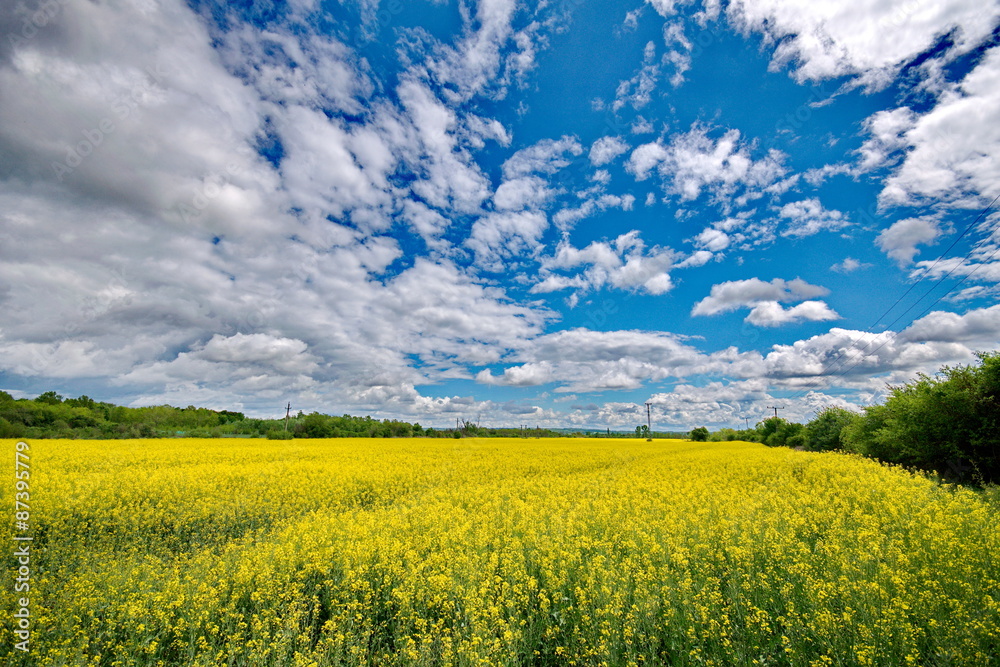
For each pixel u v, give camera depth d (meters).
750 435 78.44
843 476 14.97
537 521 9.98
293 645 5.33
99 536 9.70
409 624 5.72
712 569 6.77
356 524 9.60
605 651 4.73
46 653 5.04
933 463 16.91
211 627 5.51
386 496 15.14
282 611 5.89
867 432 21.92
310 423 57.19
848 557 6.43
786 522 8.84
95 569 7.21
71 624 5.48
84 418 43.47
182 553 8.87
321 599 6.84
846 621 4.75
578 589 5.83
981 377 15.11
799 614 5.16
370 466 21.06
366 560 7.39
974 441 14.73
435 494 14.37
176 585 6.21
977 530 7.18
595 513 10.38
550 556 7.16
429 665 4.79
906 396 17.94
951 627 4.52
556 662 5.24
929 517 8.29
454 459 25.77
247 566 6.88
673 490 13.86
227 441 40.94
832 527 8.33
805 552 6.90
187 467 19.05
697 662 4.73
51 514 10.19
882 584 5.51
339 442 45.66
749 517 9.22
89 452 23.62
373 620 6.07
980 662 4.21
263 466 19.78
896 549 6.51
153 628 5.57
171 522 11.24
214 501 12.62
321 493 14.45
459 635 5.15
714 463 22.48
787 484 14.35
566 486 15.45
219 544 9.82
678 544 7.62
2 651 5.05
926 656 4.49
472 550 7.86
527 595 6.03
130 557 7.91
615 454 32.44
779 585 5.96
